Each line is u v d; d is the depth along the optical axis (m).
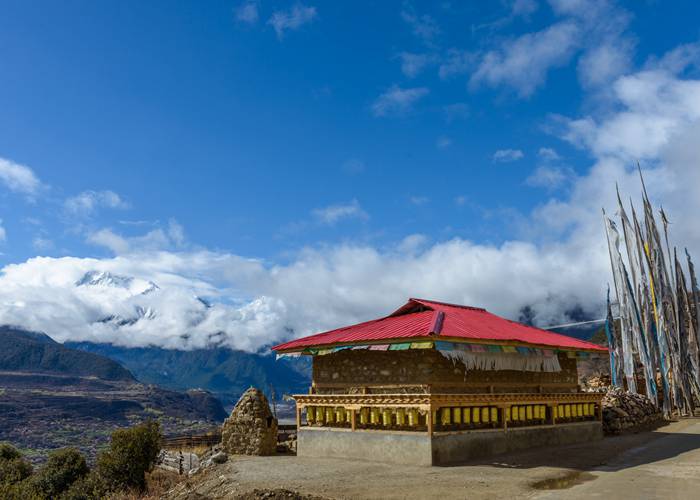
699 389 51.72
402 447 21.83
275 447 27.59
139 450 27.61
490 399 23.69
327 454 24.38
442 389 22.78
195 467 27.81
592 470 21.12
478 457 22.72
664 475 19.53
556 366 27.19
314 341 25.86
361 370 24.84
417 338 21.44
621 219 51.00
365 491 16.78
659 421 40.78
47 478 29.30
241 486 18.50
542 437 26.33
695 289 54.47
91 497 26.75
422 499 15.75
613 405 35.59
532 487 17.36
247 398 27.70
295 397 26.09
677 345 48.56
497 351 23.33
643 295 48.75
